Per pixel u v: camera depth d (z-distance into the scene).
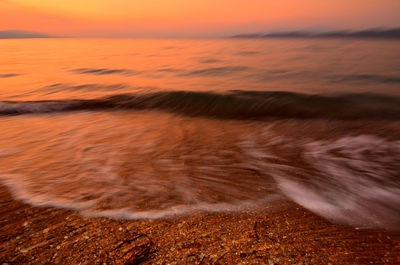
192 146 5.13
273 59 25.67
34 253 2.19
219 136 5.84
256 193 3.21
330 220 2.60
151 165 4.16
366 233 2.37
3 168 4.03
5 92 11.19
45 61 26.73
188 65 21.92
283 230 2.44
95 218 2.70
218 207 2.88
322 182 3.49
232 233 2.41
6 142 5.37
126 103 9.20
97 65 22.47
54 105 8.62
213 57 29.78
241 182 3.52
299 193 3.19
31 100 9.30
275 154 4.66
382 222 2.54
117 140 5.50
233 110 8.47
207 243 2.28
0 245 2.29
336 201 2.98
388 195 3.11
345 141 5.40
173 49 50.34
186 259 2.08
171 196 3.14
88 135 5.88
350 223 2.54
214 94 9.75
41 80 14.38
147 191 3.27
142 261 2.07
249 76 15.79
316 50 38.22
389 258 2.03
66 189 3.33
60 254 2.17
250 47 52.09
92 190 3.30
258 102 8.99
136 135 5.88
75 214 2.78
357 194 3.15
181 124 6.98
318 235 2.35
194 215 2.73
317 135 5.88
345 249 2.15
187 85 12.84
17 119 7.38
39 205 2.96
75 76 16.16
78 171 3.91
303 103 8.83
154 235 2.41
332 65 19.72
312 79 14.14
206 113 8.27
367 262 1.99
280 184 3.45
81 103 8.98
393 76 14.17
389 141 5.35
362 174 3.74
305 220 2.61
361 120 7.14
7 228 2.53
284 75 15.77
